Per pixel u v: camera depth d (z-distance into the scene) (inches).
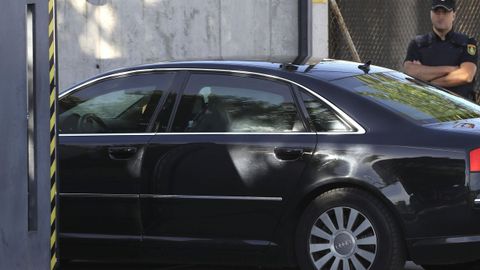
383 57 1499.8
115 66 1459.2
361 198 705.6
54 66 527.2
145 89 789.9
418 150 698.8
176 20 1466.5
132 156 765.9
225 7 1473.9
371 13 1496.1
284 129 737.6
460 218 690.2
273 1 1475.1
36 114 533.3
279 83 751.1
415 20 1494.8
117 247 771.4
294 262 736.3
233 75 765.9
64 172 782.5
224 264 751.1
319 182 714.8
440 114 749.3
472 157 690.8
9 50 536.4
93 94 804.0
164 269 852.6
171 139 760.3
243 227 738.2
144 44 1461.6
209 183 744.3
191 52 1471.5
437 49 1050.7
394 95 756.6
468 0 1483.8
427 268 824.3
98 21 1455.5
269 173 729.6
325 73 761.6
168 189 754.8
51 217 532.4
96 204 774.5
